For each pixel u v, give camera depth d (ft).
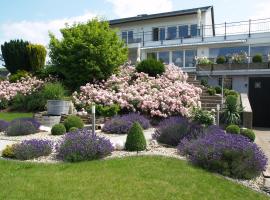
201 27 115.85
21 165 28.81
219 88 77.92
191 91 60.44
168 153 33.17
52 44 73.31
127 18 137.08
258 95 93.97
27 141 33.06
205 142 30.19
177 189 23.32
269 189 25.53
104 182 24.03
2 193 21.98
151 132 47.21
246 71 92.53
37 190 22.52
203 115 46.39
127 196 21.77
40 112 62.59
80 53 70.64
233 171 27.58
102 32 72.54
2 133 47.60
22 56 91.15
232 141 29.63
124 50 77.66
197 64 98.99
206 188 23.98
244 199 22.84
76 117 48.75
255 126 93.56
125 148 34.32
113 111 55.21
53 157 31.94
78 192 22.22
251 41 103.35
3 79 87.04
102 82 69.46
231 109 58.54
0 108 71.05
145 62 72.18
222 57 98.84
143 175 25.63
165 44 117.60
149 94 59.52
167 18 127.24
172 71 72.02
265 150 43.29
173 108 55.67
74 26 74.90
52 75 77.30
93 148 30.81
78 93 66.23
